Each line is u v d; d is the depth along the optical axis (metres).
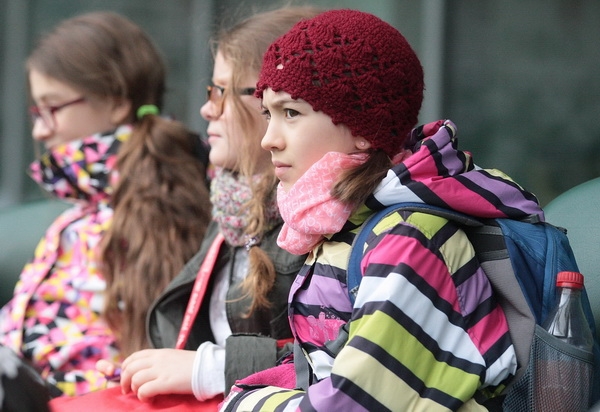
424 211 6.75
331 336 7.01
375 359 6.19
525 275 6.84
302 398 6.35
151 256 10.04
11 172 19.61
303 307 7.18
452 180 6.87
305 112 6.98
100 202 10.88
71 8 19.22
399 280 6.38
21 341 10.38
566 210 9.00
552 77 16.42
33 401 5.07
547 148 16.50
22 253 12.38
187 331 8.77
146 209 10.24
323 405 6.14
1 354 5.15
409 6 16.92
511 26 16.50
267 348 8.07
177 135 10.93
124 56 11.16
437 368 6.35
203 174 10.93
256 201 8.57
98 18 11.31
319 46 6.91
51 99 11.02
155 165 10.57
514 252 6.83
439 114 16.61
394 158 7.33
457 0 16.66
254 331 8.52
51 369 10.23
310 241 7.14
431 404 6.21
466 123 16.67
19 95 19.52
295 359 7.28
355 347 6.24
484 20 16.58
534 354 6.73
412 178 6.87
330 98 6.91
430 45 16.67
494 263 6.85
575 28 16.31
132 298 9.95
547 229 7.07
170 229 10.22
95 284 10.37
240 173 8.83
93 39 11.06
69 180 11.05
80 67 10.94
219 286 9.01
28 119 19.55
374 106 6.99
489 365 6.48
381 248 6.59
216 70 9.12
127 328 9.95
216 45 10.11
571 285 6.75
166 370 8.18
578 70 16.36
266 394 6.81
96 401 8.29
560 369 6.67
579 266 8.55
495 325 6.69
